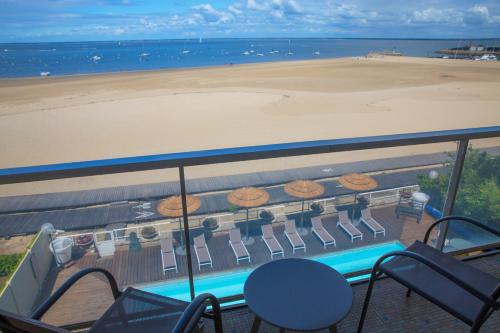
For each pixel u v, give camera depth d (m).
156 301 1.46
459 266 1.70
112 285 1.55
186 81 38.47
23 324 0.76
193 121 20.31
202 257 4.26
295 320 1.34
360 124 19.02
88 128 19.47
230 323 1.91
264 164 7.78
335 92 29.33
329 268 1.65
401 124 18.95
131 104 25.77
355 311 1.98
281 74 43.94
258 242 4.56
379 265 1.63
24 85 39.12
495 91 29.48
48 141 17.36
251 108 23.44
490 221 2.38
